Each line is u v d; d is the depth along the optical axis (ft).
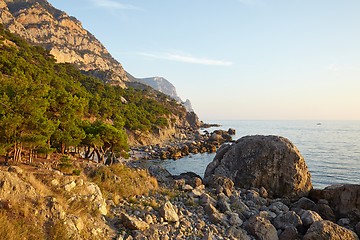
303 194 90.27
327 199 78.33
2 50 238.27
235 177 96.63
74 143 88.28
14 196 32.76
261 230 51.01
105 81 631.15
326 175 141.69
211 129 611.88
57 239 30.12
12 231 27.66
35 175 41.96
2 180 33.04
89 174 64.69
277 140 97.14
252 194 81.51
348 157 201.57
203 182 94.73
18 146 69.15
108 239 36.11
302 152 230.68
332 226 50.14
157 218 46.32
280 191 92.07
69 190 42.14
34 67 227.61
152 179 78.18
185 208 58.54
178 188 82.58
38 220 31.35
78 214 36.32
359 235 58.65
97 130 111.55
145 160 197.26
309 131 588.50
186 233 43.83
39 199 33.73
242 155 99.19
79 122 110.83
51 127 73.36
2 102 65.36
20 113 66.95
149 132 297.74
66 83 244.83
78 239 32.19
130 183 66.08
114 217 43.19
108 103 277.03
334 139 371.56
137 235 38.45
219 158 108.17
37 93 79.71
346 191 73.77
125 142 120.06
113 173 67.15
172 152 223.10
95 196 43.96
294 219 56.44
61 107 91.09
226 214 58.49
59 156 90.22
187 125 545.85
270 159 93.91
